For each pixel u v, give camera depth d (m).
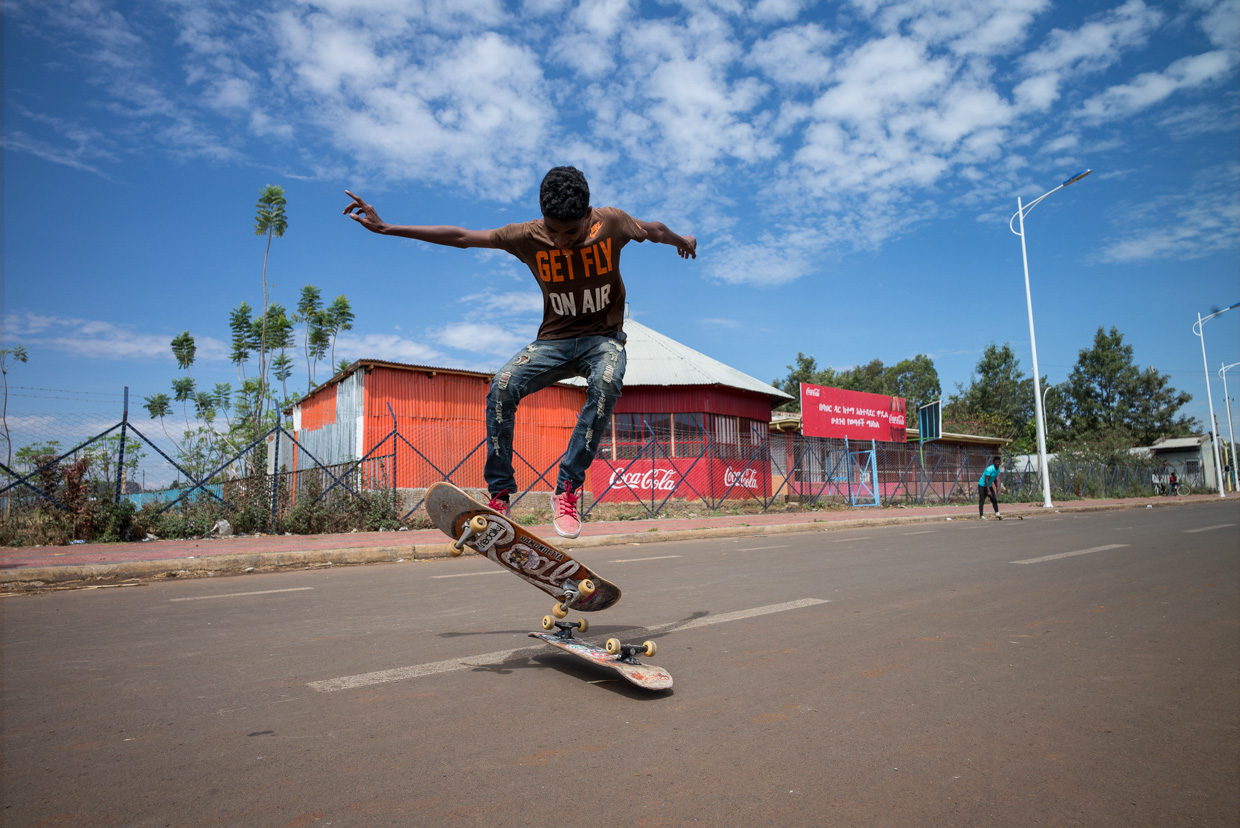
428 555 10.27
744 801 2.13
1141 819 2.09
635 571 8.00
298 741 2.57
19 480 11.05
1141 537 11.62
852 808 2.11
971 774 2.38
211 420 20.62
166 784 2.19
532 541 3.13
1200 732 2.83
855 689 3.29
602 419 3.19
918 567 7.89
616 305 3.24
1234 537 11.37
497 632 4.53
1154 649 4.16
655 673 3.12
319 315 27.83
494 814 2.01
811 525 15.99
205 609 5.55
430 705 3.00
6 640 4.35
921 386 61.09
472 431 17.33
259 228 25.52
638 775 2.31
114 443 11.66
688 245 3.41
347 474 14.44
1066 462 35.69
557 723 2.79
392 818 1.98
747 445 23.12
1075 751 2.61
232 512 12.77
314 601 5.95
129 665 3.67
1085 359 61.81
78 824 1.92
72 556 8.91
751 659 3.82
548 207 2.87
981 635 4.46
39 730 2.68
